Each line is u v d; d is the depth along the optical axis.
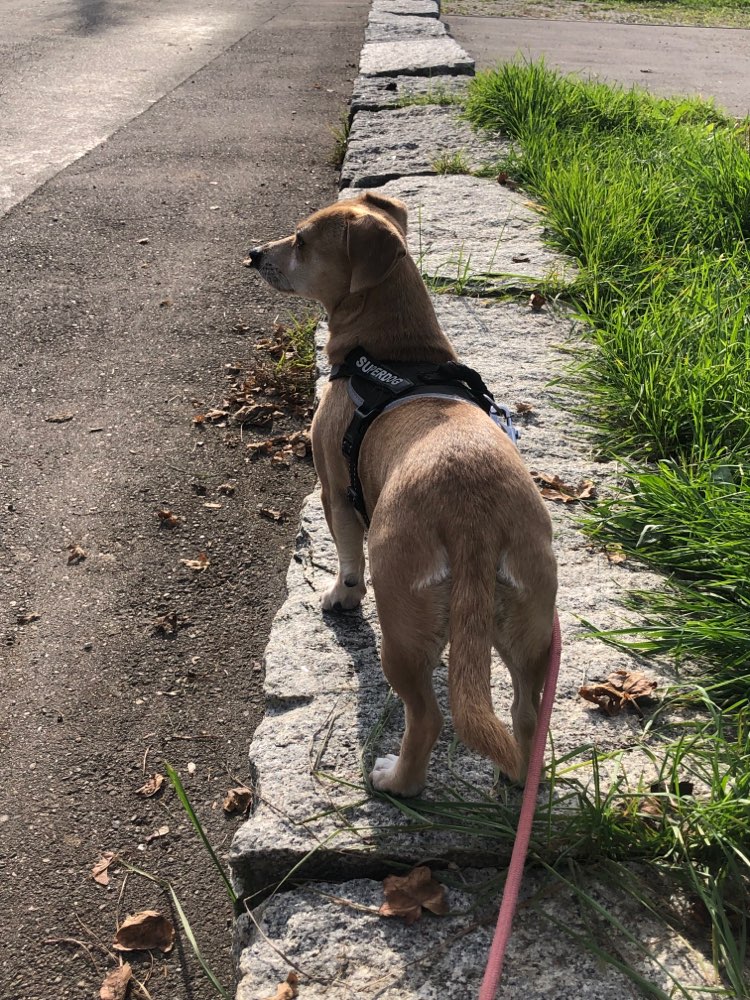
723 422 1.32
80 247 2.18
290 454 1.54
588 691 0.93
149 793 1.00
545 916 0.74
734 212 2.02
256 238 2.24
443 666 1.00
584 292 1.78
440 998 0.69
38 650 1.16
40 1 5.18
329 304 1.07
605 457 1.34
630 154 2.39
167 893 0.91
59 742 1.05
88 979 0.84
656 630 0.99
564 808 0.82
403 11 4.55
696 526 1.11
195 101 3.31
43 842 0.95
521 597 0.76
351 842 0.80
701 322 1.52
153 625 1.21
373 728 0.91
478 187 2.26
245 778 1.02
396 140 2.60
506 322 1.69
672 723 0.91
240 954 0.75
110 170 2.64
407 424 0.85
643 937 0.73
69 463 1.49
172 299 1.97
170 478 1.47
